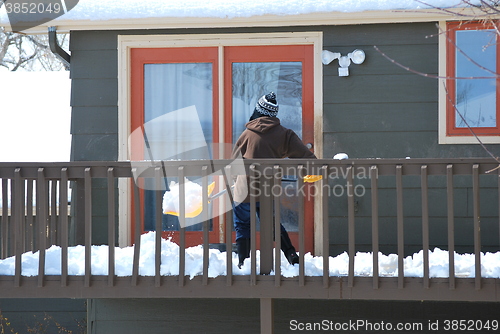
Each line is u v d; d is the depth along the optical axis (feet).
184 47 42.24
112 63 41.98
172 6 40.06
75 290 30.96
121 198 41.75
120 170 30.48
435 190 39.78
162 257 31.83
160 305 38.01
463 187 39.45
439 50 39.75
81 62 42.06
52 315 48.73
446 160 29.04
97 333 38.19
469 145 39.73
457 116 39.88
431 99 40.01
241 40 41.60
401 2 38.27
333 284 29.99
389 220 39.91
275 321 37.27
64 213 30.71
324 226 29.73
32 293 31.09
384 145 40.32
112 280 30.55
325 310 36.99
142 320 38.06
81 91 42.11
